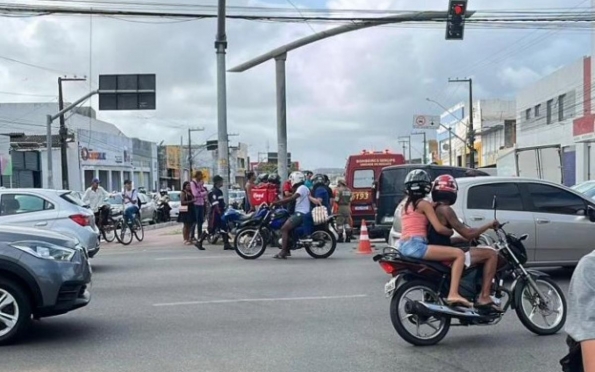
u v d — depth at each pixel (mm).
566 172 40281
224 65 19250
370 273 11922
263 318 8320
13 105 54219
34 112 54094
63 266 7227
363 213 22281
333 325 7883
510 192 10523
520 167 31438
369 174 22406
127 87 25062
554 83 44000
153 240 20766
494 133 66625
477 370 6051
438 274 6965
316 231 14250
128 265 13867
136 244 19234
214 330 7719
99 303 9469
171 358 6543
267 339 7254
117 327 7930
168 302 9492
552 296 7504
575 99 40344
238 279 11516
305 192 14125
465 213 10258
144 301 9594
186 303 9398
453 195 7090
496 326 7758
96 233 13070
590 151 34625
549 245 10422
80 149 51938
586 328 2453
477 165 73000
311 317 8336
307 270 12422
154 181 73375
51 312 7223
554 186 10711
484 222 10227
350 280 11180
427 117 72312
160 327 7906
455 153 85375
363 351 6719
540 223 10391
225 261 14055
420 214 7129
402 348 6824
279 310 8805
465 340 7148
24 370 6188
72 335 7531
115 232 19438
